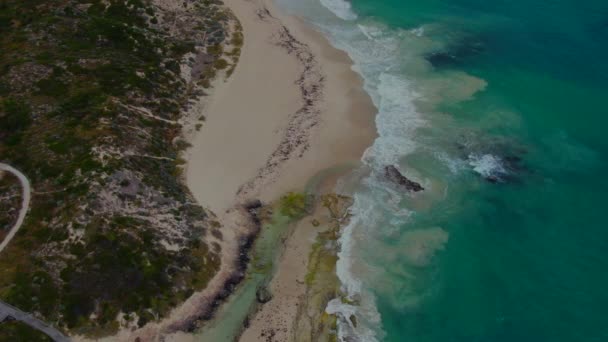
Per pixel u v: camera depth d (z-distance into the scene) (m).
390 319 42.25
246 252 46.69
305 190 52.12
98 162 47.66
